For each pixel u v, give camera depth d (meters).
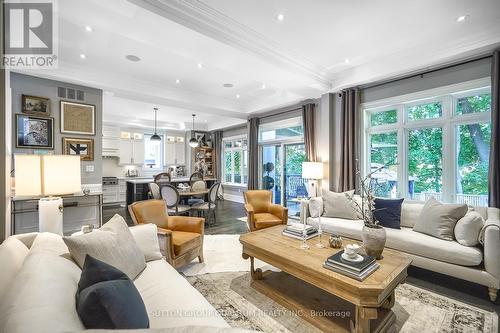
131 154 8.36
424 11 2.57
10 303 0.84
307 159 5.29
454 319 1.97
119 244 1.71
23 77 3.62
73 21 2.62
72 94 4.05
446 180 3.54
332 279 1.71
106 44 3.23
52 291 0.94
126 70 4.13
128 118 7.86
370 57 3.69
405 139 3.98
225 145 9.22
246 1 2.39
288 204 6.38
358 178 4.18
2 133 1.64
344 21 2.75
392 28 2.89
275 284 2.44
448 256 2.44
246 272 2.81
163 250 2.49
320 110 5.14
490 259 2.22
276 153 6.70
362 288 1.55
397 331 1.83
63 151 3.96
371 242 2.08
